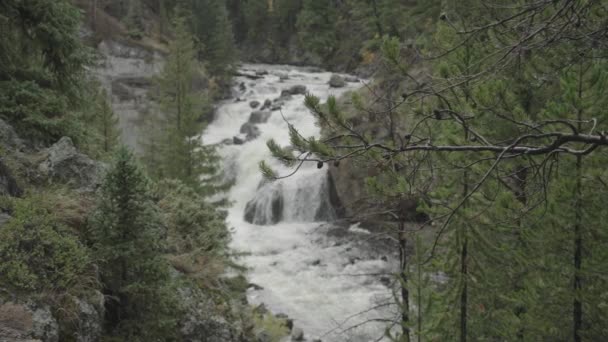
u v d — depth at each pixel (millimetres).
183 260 10625
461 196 7434
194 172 20516
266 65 65438
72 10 12102
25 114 10422
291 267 19875
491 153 6414
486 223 7277
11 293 6070
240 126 38500
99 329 6902
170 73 24391
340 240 22656
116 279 7566
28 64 12062
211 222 12742
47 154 9445
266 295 17422
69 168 9320
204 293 10477
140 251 7418
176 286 8453
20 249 6562
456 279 8258
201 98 24375
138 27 46719
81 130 11680
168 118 23781
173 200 12445
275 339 13641
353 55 56781
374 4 41219
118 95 38031
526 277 7914
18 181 8305
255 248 22219
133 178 7320
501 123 6797
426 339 8945
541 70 6355
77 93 12594
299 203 26422
